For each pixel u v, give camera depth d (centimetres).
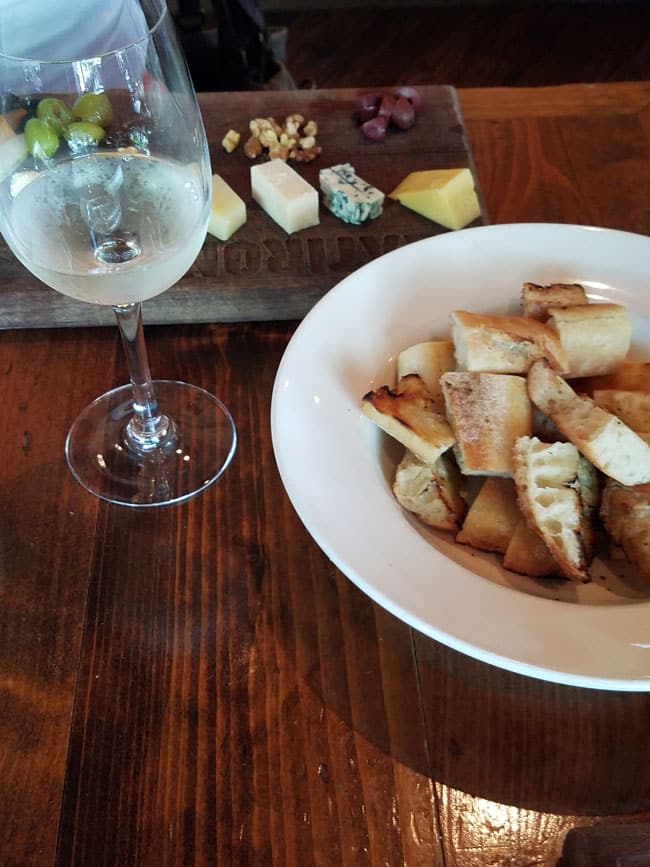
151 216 29
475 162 50
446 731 27
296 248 42
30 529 32
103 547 31
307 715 27
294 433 30
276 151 48
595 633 25
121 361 38
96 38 48
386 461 33
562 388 31
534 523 29
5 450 34
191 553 31
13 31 45
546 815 25
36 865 24
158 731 26
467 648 24
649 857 22
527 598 26
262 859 24
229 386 38
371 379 34
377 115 51
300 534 32
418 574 26
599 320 34
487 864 24
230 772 26
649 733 27
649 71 126
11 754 26
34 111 28
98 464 34
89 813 25
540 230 39
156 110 29
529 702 27
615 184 49
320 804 25
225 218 42
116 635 29
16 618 29
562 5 138
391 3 137
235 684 28
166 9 29
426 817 25
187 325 40
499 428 31
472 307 37
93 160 30
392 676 28
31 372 38
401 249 38
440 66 125
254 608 30
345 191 44
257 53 71
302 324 34
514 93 56
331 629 29
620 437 29
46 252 27
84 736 26
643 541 29
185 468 34
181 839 24
